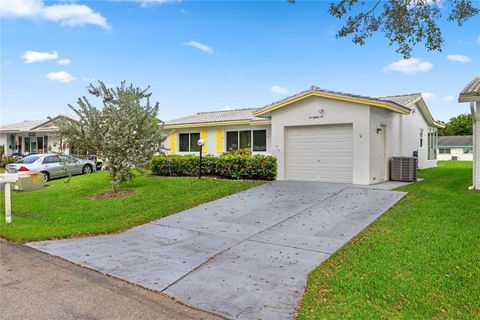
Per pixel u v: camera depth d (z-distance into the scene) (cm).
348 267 492
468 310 367
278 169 1359
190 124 2069
